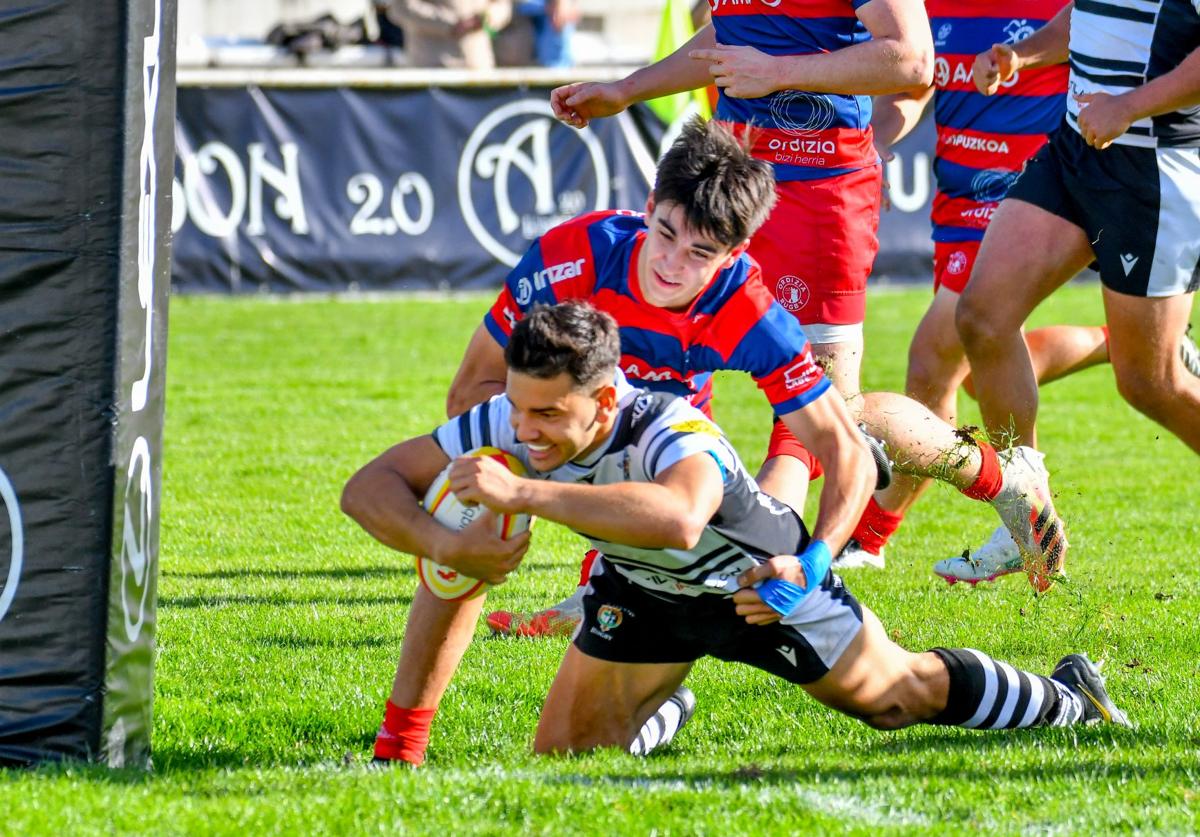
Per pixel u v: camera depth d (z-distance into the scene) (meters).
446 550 12.09
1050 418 36.81
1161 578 21.69
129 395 12.53
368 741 14.91
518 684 16.75
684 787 12.33
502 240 54.16
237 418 35.56
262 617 19.59
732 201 12.84
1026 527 18.53
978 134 24.56
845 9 18.53
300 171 52.84
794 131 19.39
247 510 26.69
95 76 12.00
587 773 12.91
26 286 12.12
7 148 12.02
